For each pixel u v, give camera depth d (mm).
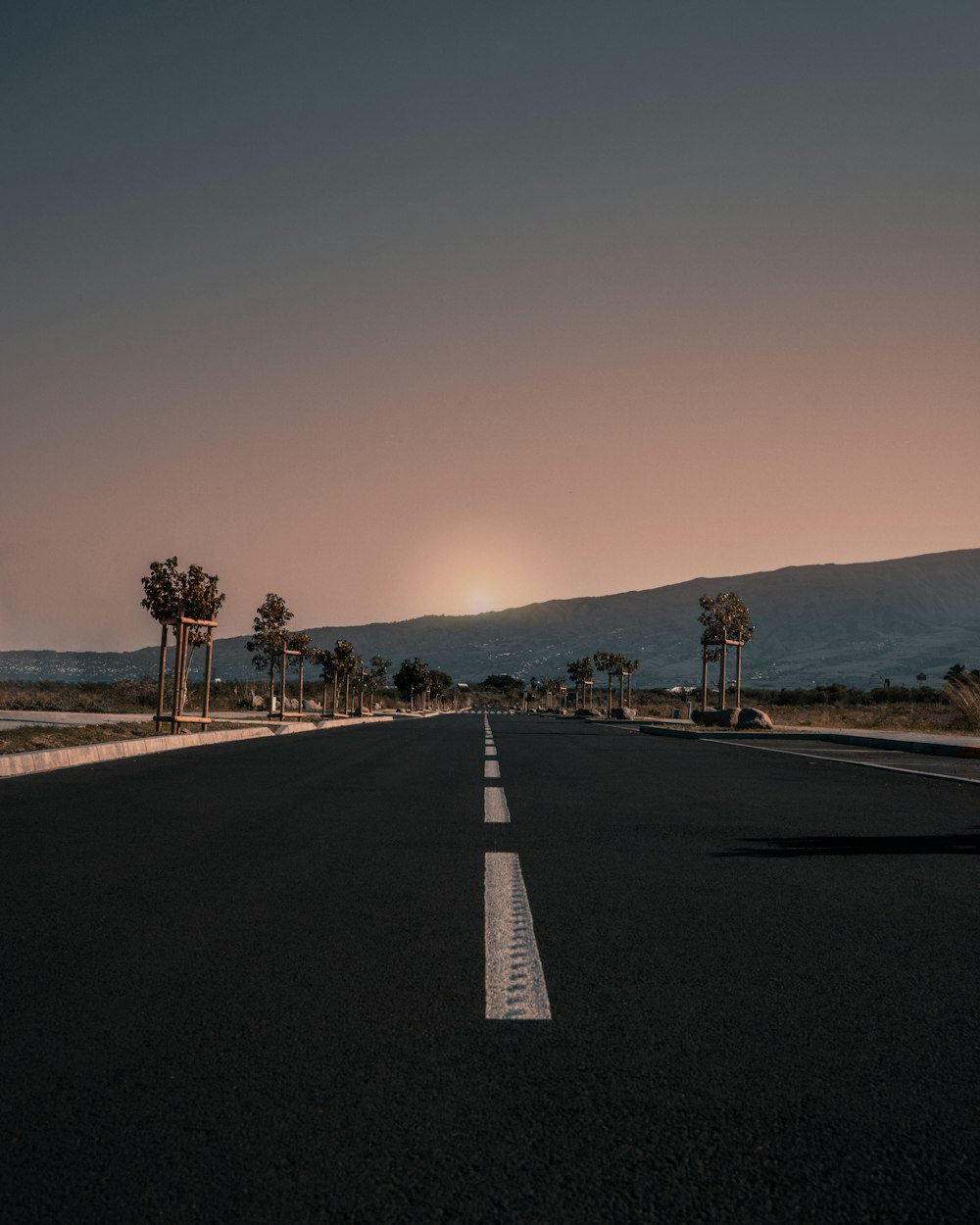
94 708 42688
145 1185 2299
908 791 11469
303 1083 2889
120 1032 3311
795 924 4898
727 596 43531
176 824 8234
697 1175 2363
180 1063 3031
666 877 6059
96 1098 2775
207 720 25250
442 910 5145
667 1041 3258
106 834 7660
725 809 9469
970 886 5848
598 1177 2348
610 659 65500
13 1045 3184
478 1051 3158
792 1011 3568
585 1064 3047
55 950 4344
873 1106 2752
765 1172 2379
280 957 4238
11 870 6156
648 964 4168
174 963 4137
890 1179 2352
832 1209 2215
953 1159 2449
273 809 9250
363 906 5223
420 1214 2182
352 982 3895
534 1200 2244
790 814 9117
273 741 22656
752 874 6168
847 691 127938
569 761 16109
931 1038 3305
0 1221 2133
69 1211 2180
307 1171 2367
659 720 50688
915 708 73125
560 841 7453
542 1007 3586
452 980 3928
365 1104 2742
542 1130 2592
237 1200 2234
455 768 14297
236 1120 2639
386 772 13492
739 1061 3078
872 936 4672
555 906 5273
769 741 25906
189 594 24125
